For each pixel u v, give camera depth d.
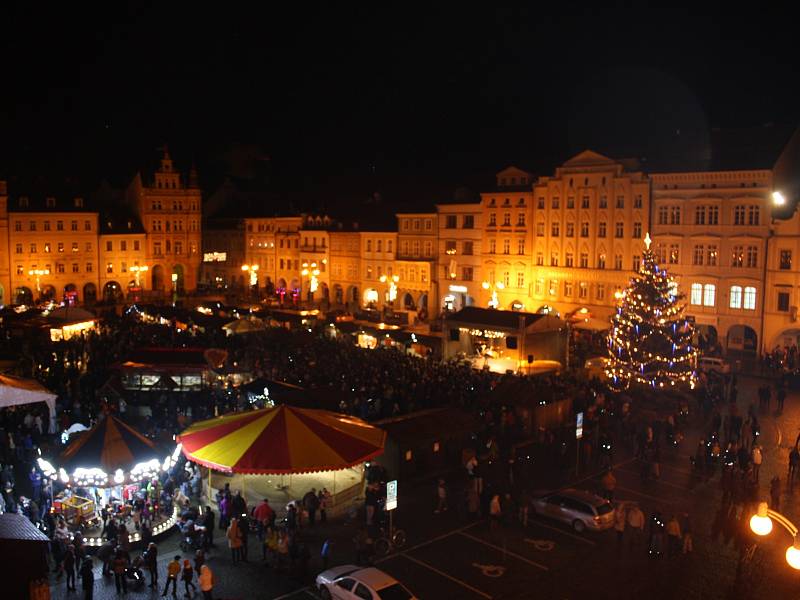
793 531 17.31
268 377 52.38
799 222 65.06
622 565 28.89
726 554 29.92
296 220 117.38
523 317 60.44
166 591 26.34
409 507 34.50
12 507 30.05
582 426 40.25
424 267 97.12
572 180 81.38
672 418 44.06
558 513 32.72
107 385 47.97
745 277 68.75
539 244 85.00
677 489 36.81
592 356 63.91
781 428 46.59
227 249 129.75
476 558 29.36
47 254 109.69
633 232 76.69
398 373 51.66
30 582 20.97
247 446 31.66
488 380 50.16
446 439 39.47
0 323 70.88
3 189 104.56
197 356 53.03
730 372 62.25
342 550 29.98
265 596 26.22
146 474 32.25
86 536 30.28
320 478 37.50
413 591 26.66
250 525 31.81
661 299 53.91
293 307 102.50
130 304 108.06
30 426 42.41
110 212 121.44
